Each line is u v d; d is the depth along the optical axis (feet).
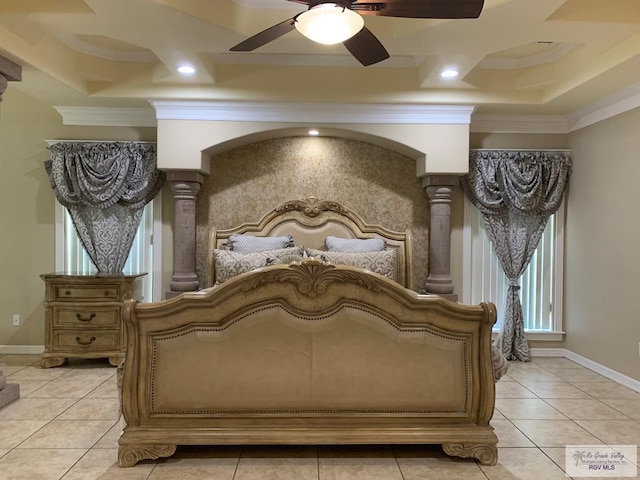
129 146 14.69
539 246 15.81
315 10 6.93
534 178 14.96
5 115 15.12
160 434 8.00
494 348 8.78
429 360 8.17
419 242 15.58
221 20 9.38
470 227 15.62
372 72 13.60
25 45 10.47
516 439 9.19
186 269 14.48
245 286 7.87
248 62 13.44
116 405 10.93
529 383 12.85
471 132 15.51
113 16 8.95
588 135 14.38
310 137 15.44
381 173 15.52
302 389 8.13
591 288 14.20
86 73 12.72
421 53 10.69
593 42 10.11
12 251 15.29
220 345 8.07
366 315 8.04
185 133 13.92
